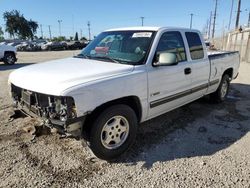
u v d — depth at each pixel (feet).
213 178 10.38
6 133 14.12
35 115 11.18
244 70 42.01
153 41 13.17
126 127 12.10
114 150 11.66
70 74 10.93
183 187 9.80
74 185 9.91
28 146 12.76
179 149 12.83
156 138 14.06
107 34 15.56
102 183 10.05
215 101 20.40
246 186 9.91
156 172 10.80
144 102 12.56
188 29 15.83
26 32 241.76
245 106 20.25
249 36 57.41
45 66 12.80
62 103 9.82
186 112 18.47
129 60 12.76
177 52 14.56
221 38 123.34
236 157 12.07
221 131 15.16
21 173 10.57
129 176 10.51
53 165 11.19
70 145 12.92
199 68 16.20
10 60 52.49
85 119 10.47
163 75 13.29
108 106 11.28
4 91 24.44
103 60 13.29
